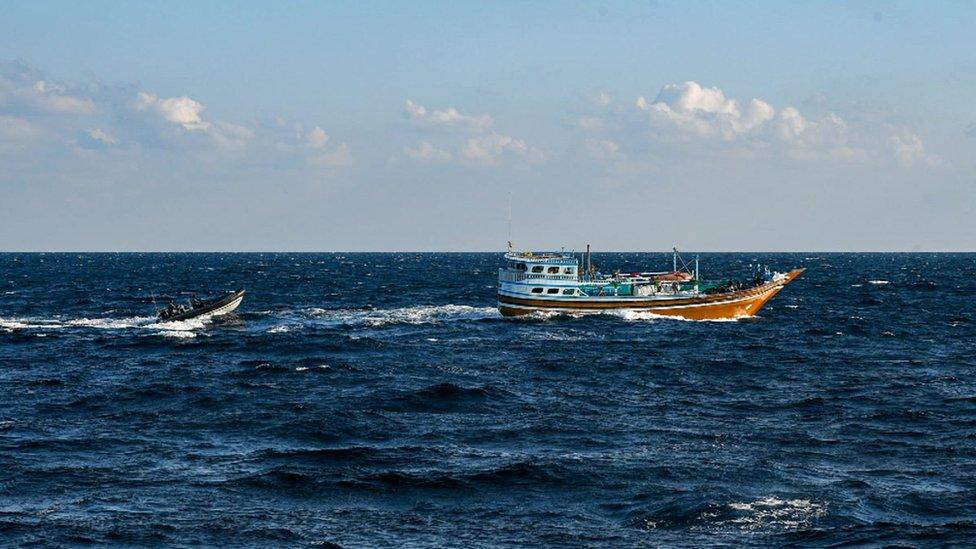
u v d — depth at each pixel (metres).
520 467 37.47
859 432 44.78
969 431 44.94
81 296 151.38
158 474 37.22
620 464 38.53
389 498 34.41
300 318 106.94
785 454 40.47
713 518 31.89
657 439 43.38
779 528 31.02
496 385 58.56
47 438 43.31
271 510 33.00
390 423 46.53
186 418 48.09
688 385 59.12
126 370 65.75
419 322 99.94
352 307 125.38
